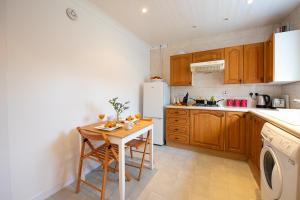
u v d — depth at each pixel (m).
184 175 1.99
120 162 1.48
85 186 1.76
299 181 0.87
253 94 2.81
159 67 3.78
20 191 1.37
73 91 1.86
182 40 3.41
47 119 1.58
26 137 1.41
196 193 1.63
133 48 3.14
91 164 2.12
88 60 2.06
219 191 1.66
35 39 1.46
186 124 2.87
